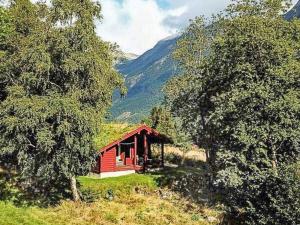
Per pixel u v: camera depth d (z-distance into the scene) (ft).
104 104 116.67
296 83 117.60
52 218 108.27
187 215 124.77
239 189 116.26
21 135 105.29
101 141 156.35
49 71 108.58
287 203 104.58
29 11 129.49
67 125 103.86
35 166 111.75
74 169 112.47
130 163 173.58
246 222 111.55
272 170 110.32
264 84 115.75
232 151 120.47
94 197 127.03
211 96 140.87
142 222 115.55
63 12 105.70
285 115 112.78
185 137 198.49
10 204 111.65
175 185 148.36
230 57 122.31
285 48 114.73
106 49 121.39
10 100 106.01
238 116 117.19
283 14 126.00
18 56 111.55
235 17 123.95
